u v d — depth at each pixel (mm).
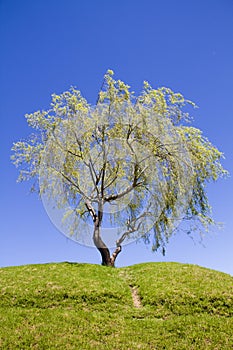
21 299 14836
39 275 17188
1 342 11844
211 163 24266
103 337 12438
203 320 13430
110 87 20562
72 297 15016
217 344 12117
